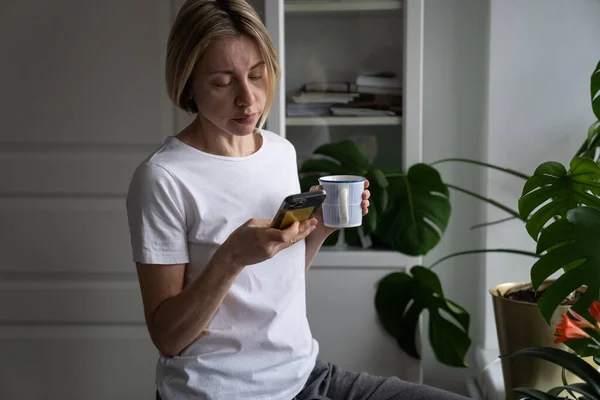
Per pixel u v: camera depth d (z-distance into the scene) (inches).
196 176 57.4
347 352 94.7
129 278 98.3
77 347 99.5
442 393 61.9
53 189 97.3
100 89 95.5
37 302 99.2
